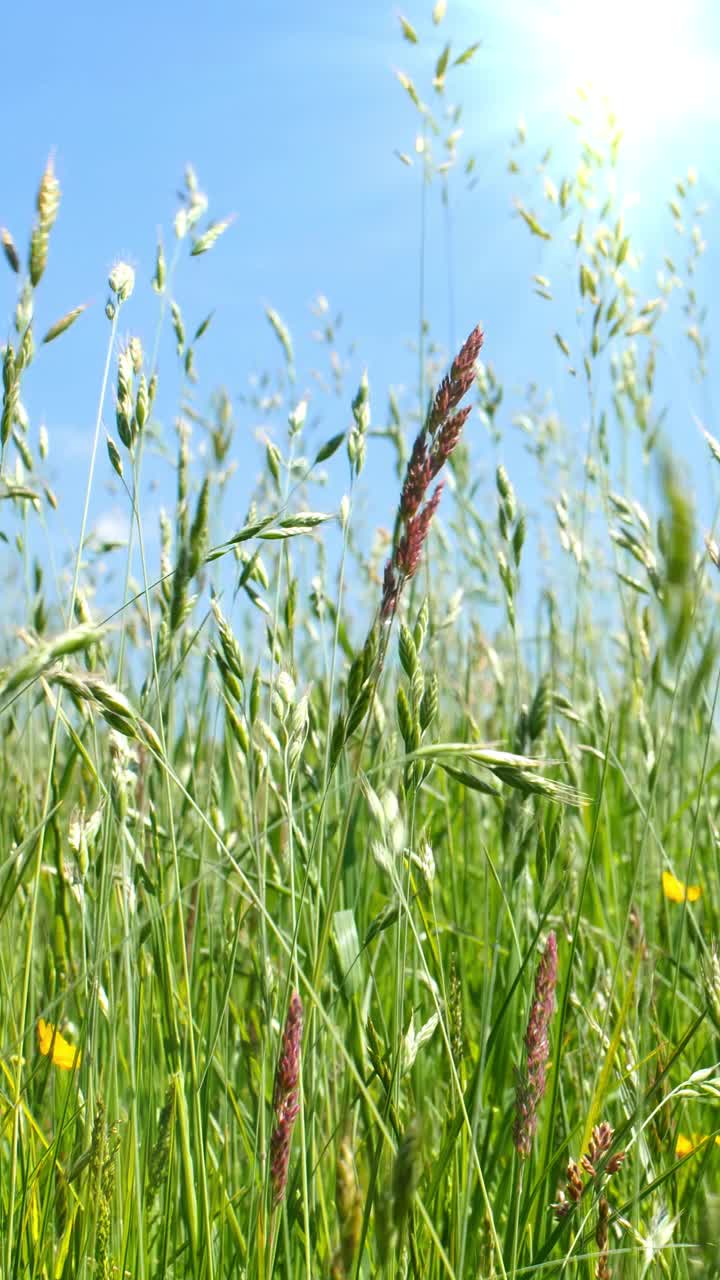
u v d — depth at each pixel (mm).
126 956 692
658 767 740
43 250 715
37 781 865
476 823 1063
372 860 807
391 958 849
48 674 582
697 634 815
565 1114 731
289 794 665
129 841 728
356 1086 696
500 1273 661
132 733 592
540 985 648
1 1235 683
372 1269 651
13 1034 748
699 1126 814
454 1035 709
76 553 695
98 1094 708
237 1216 724
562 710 896
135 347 730
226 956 782
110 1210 672
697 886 972
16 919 770
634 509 859
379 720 803
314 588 874
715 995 677
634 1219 630
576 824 923
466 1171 659
